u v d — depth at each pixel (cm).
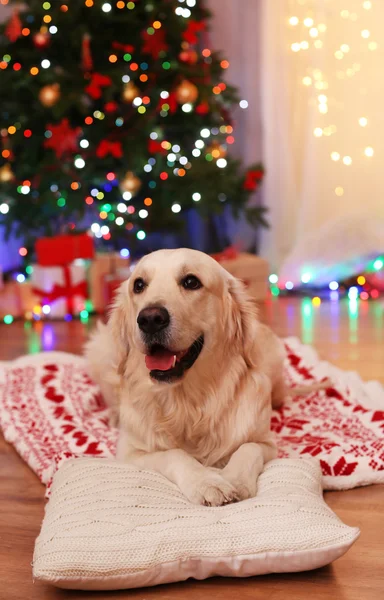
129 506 203
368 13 574
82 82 537
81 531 192
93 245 550
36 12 549
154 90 566
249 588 191
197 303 241
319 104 597
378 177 589
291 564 191
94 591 192
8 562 210
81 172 562
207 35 659
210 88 578
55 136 521
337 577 195
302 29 601
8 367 393
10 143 561
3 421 323
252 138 663
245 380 258
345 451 271
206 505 209
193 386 249
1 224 587
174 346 232
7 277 636
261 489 221
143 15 578
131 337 258
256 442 256
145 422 255
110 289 550
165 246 681
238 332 258
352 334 472
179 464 229
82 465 231
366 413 315
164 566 189
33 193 571
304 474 229
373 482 258
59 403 341
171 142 605
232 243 678
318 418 318
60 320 541
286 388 340
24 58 551
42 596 191
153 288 238
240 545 190
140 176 592
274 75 613
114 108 542
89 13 550
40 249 539
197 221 681
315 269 607
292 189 629
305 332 481
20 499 255
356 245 593
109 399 319
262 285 582
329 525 192
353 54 584
